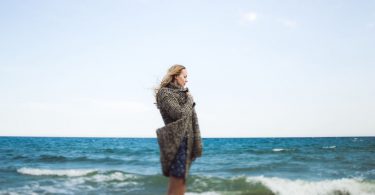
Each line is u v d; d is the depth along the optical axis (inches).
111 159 1083.3
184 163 111.4
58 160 1040.8
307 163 892.6
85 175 624.1
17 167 788.0
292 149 1636.3
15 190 464.4
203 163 939.3
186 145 113.3
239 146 2210.9
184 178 111.0
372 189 469.4
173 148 110.6
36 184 522.9
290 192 467.2
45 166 857.5
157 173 689.0
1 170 699.4
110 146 2224.4
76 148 1875.0
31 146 2134.6
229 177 580.7
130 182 553.3
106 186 515.5
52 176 612.7
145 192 472.4
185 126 112.6
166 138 111.2
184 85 121.6
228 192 464.4
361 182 512.7
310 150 1534.2
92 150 1646.2
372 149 1595.7
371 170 725.3
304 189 478.3
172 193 110.0
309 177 617.3
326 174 663.1
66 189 482.3
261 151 1494.8
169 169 111.2
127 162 991.0
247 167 801.6
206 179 559.2
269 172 706.8
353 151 1432.1
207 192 463.8
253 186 500.1
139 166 877.8
